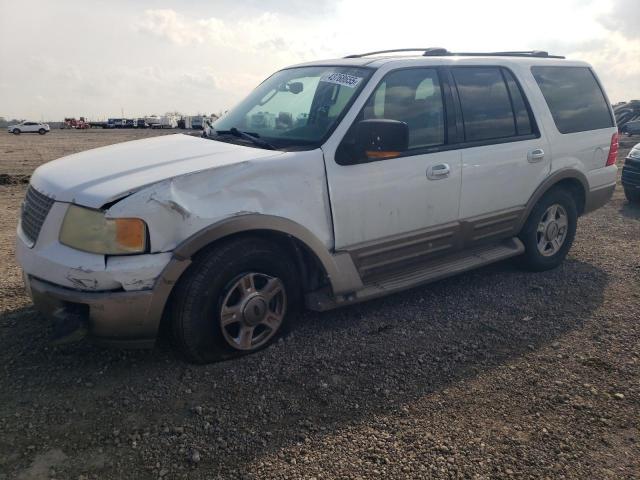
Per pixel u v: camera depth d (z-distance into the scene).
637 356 3.70
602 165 5.66
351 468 2.58
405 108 4.11
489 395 3.21
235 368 3.44
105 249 3.01
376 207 3.92
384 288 4.09
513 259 5.43
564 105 5.31
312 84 4.30
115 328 3.08
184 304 3.25
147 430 2.82
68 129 71.38
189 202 3.15
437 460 2.64
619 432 2.88
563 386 3.31
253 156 3.49
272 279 3.58
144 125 79.06
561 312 4.42
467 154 4.41
